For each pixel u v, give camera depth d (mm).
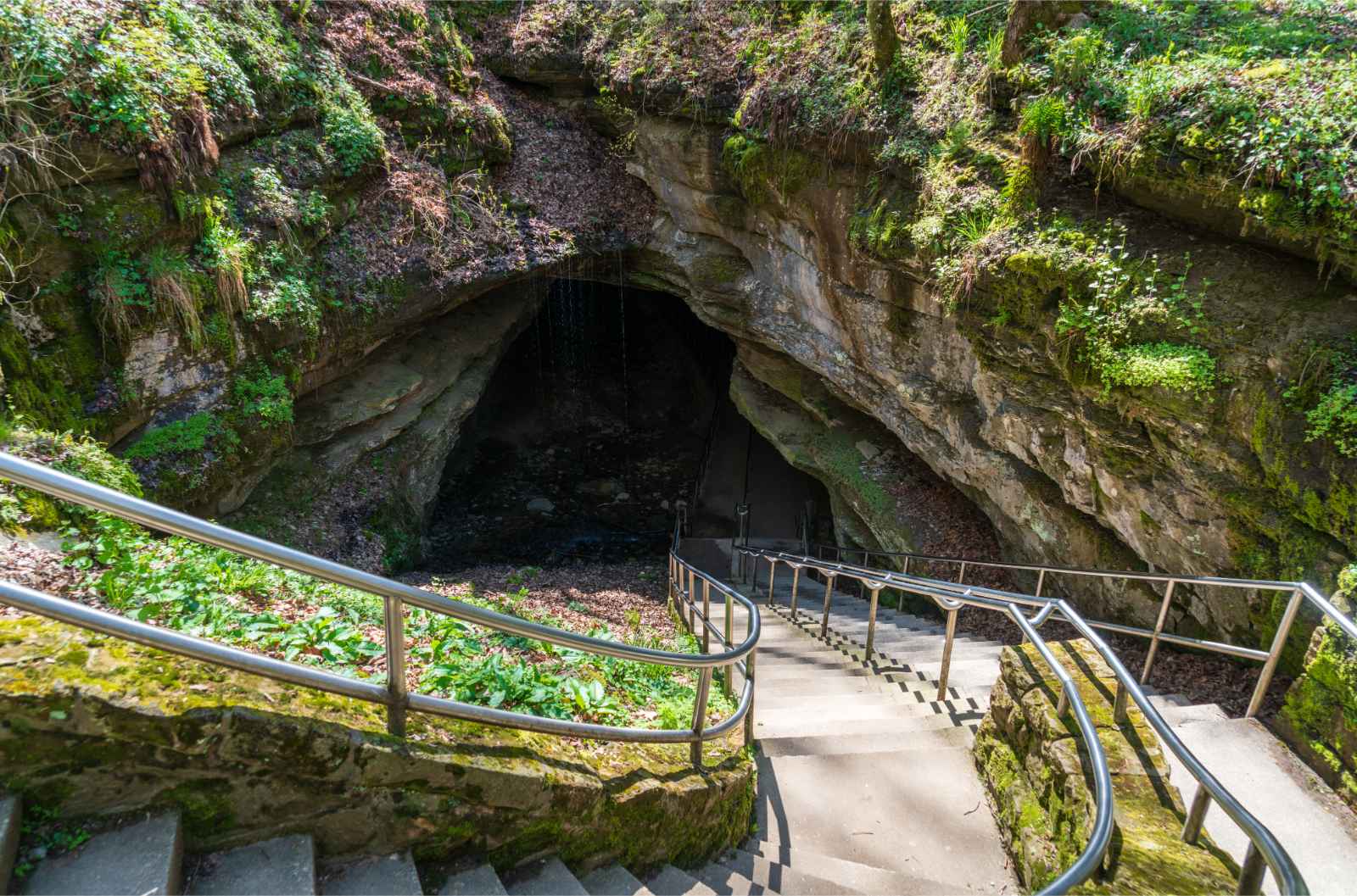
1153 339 5773
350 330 9125
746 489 17484
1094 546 7520
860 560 12750
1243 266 5617
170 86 6766
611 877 2922
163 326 6824
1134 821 3020
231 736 2072
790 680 6262
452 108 10547
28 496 4168
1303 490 4793
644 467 18609
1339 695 3580
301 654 3453
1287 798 3391
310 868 2107
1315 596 3725
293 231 8312
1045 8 7238
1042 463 7504
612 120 11555
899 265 8156
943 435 9258
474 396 12523
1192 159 5758
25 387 5711
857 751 4699
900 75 8195
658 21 10758
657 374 21391
